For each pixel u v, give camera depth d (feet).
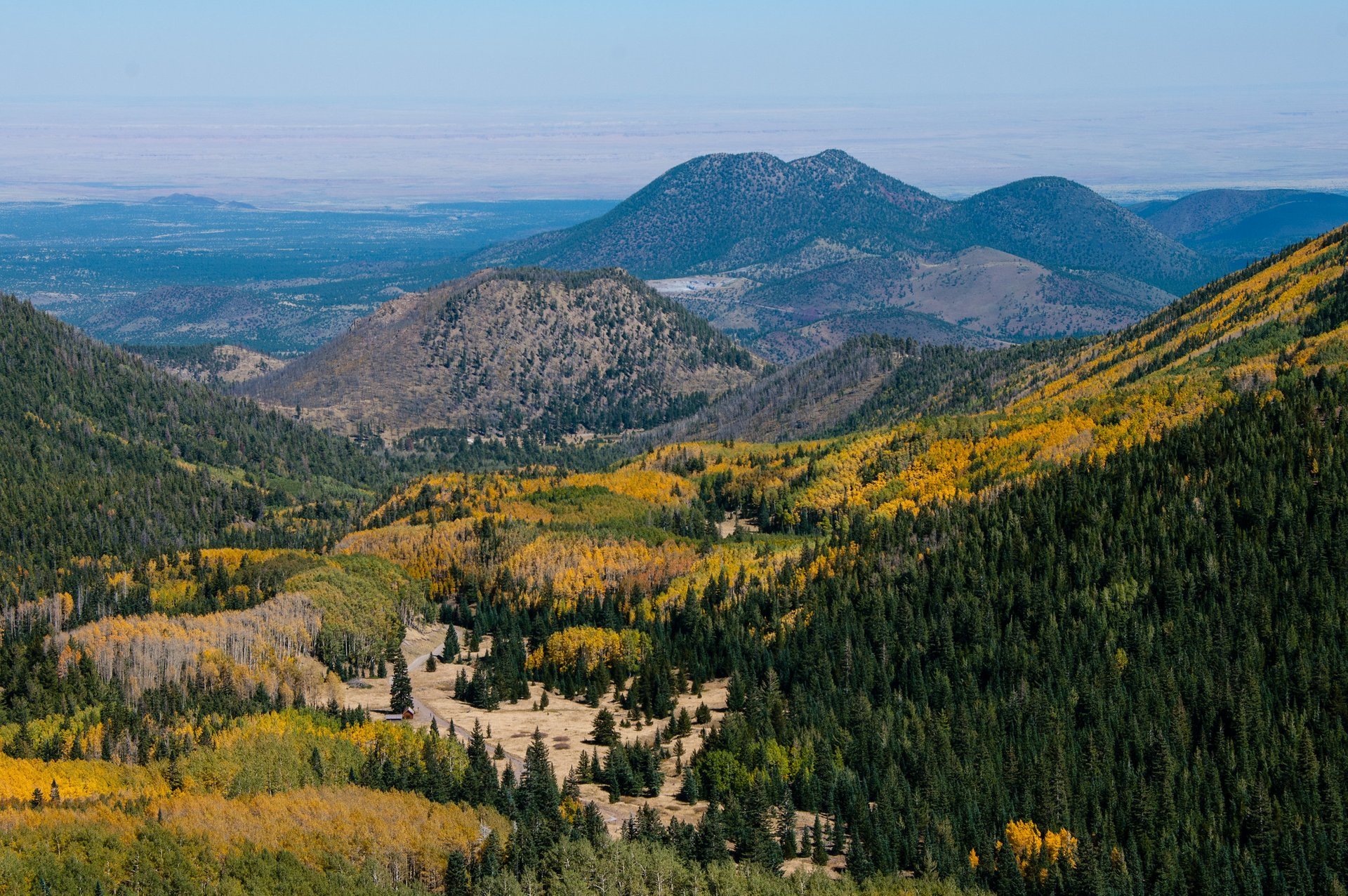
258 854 593.83
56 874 562.66
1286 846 615.57
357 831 615.16
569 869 574.56
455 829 619.67
